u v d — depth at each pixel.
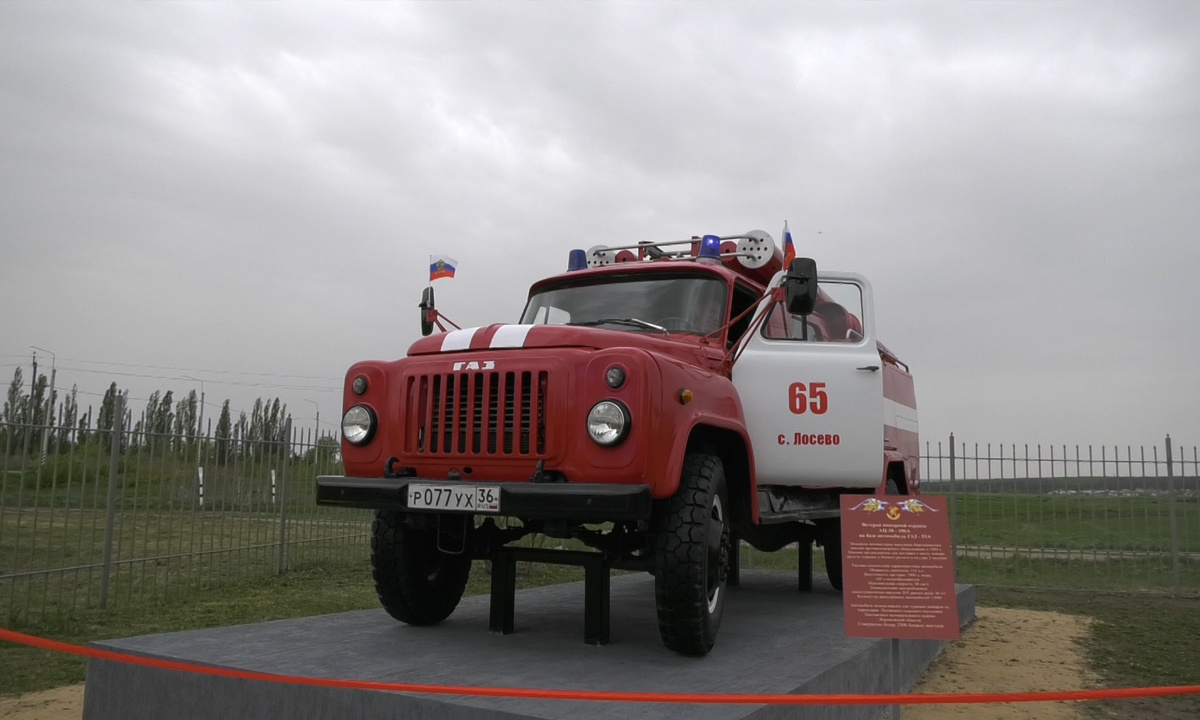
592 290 5.84
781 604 6.33
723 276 5.50
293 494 9.92
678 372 4.11
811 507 5.95
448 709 3.18
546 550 4.60
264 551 9.48
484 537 4.81
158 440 8.08
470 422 4.21
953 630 3.53
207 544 9.09
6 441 6.70
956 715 5.04
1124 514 10.95
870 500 3.71
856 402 5.64
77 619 6.92
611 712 3.08
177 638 4.43
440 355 4.47
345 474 4.64
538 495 3.81
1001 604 9.38
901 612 3.59
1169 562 12.05
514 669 3.78
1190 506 10.59
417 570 4.82
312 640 4.41
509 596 4.70
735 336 5.64
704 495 4.09
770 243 5.89
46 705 4.79
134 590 8.27
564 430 3.99
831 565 7.07
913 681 5.59
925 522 3.63
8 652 5.97
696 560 3.98
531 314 5.98
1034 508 11.28
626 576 8.08
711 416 4.35
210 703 3.75
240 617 7.16
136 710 3.94
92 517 7.43
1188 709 5.23
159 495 8.05
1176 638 7.31
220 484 8.84
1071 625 7.93
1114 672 6.05
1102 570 11.71
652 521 4.29
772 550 7.69
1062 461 11.18
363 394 4.57
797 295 4.68
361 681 3.42
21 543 8.70
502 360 4.19
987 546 11.56
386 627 4.86
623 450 3.85
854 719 4.23
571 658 4.04
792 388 5.48
